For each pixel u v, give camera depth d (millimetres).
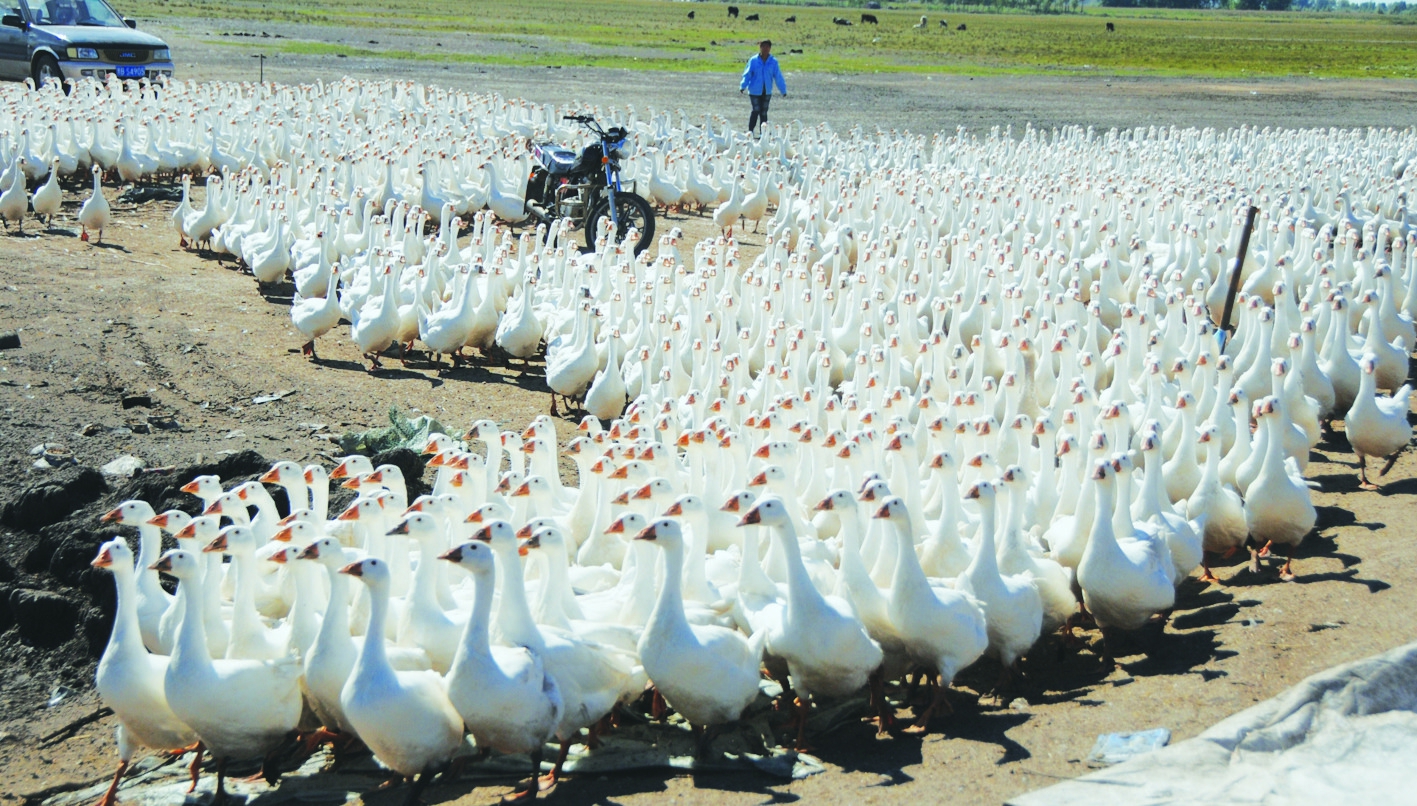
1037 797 6328
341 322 16469
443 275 16031
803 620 7176
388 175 21031
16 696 8508
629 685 7453
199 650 6898
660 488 8289
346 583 7348
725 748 7348
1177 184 21797
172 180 24219
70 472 10562
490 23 85312
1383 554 9469
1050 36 105062
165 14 68375
